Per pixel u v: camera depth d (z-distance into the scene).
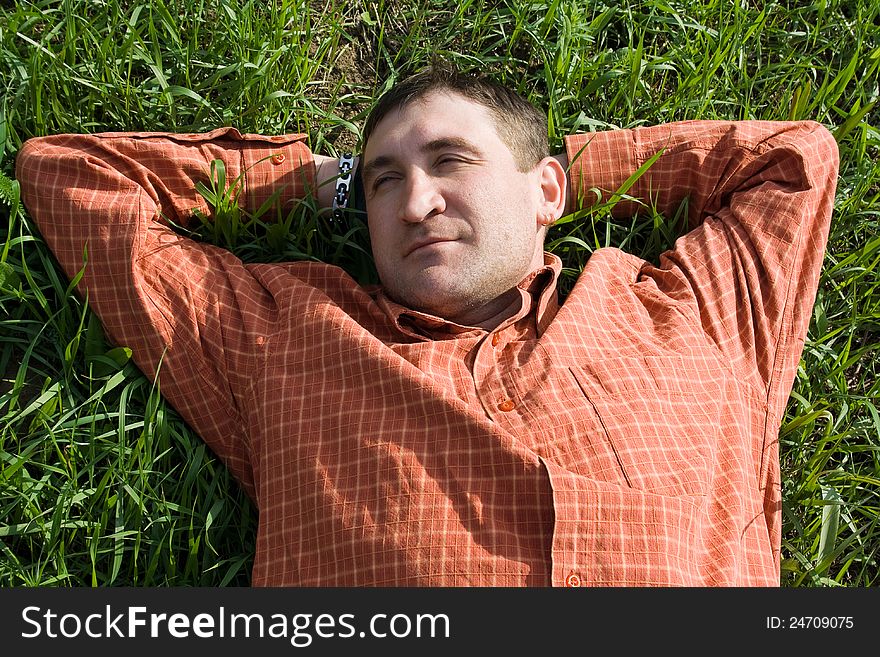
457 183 2.31
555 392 2.11
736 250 2.52
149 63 2.79
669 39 3.24
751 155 2.66
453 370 2.19
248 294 2.41
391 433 2.05
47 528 2.32
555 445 2.03
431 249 2.30
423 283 2.30
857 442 2.82
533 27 3.09
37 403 2.39
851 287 2.93
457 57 3.10
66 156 2.48
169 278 2.41
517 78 3.12
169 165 2.58
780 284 2.48
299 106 2.96
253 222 2.72
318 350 2.23
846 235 3.01
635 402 2.12
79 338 2.46
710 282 2.46
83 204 2.44
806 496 2.66
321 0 3.15
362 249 2.75
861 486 2.77
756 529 2.20
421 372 2.11
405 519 1.95
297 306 2.32
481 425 2.01
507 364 2.20
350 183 2.72
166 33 2.90
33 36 2.84
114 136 2.56
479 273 2.31
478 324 2.40
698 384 2.24
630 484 1.99
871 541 2.71
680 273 2.48
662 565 1.93
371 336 2.19
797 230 2.53
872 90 3.18
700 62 3.14
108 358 2.43
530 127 2.52
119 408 2.42
